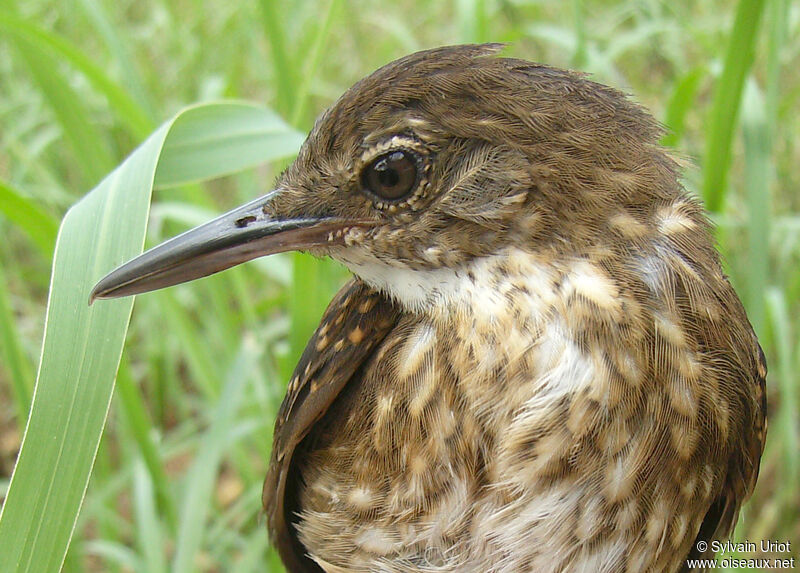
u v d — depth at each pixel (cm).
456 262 47
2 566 46
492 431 47
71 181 68
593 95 48
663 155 48
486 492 48
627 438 47
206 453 52
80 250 47
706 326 47
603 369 47
